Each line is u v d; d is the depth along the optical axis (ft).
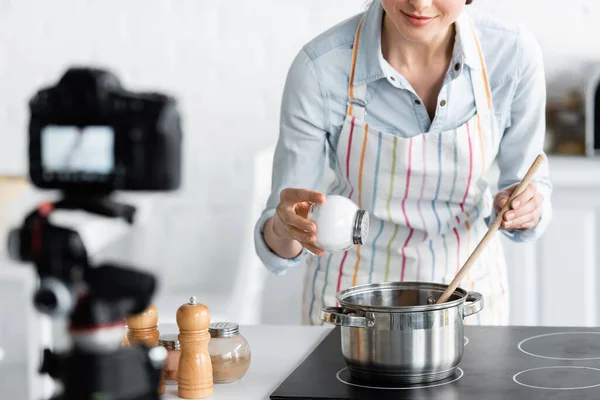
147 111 2.73
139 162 2.73
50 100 2.73
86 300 2.79
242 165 13.29
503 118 7.02
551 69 13.14
